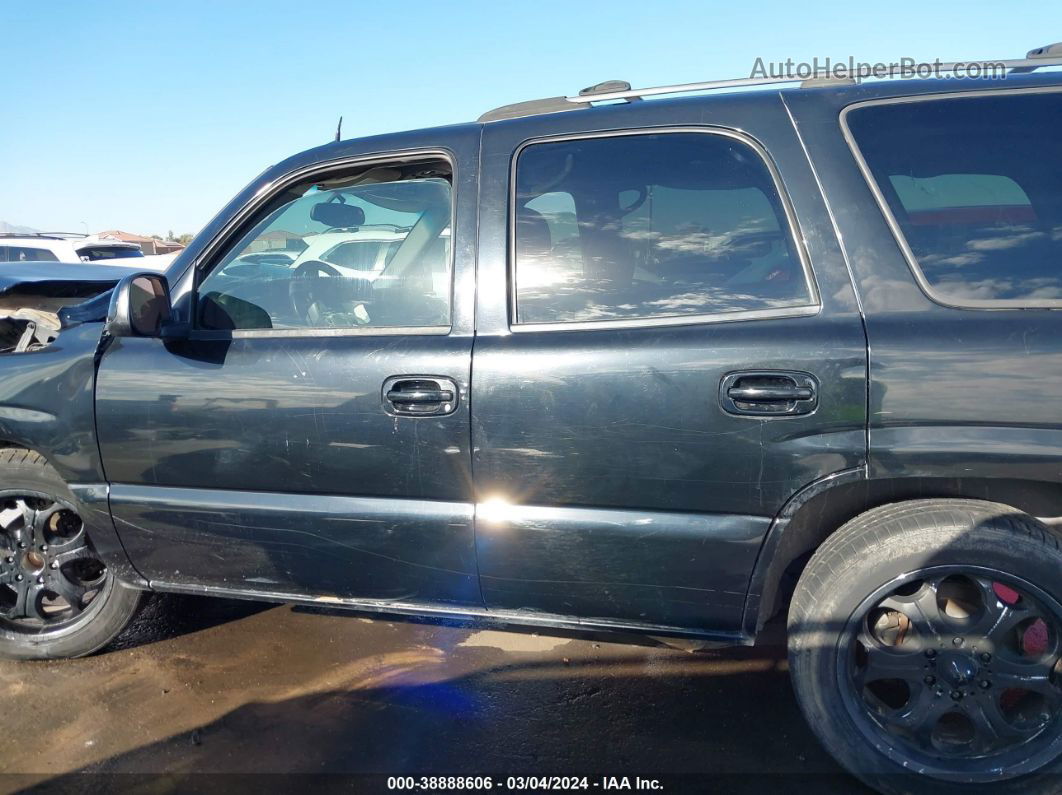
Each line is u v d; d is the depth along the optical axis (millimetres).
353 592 2469
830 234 2039
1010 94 2086
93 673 2840
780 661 2848
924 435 1920
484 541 2256
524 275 2242
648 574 2172
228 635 3084
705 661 2859
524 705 2623
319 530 2381
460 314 2254
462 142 2373
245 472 2410
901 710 2133
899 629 2111
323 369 2297
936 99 2104
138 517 2557
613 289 2184
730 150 2160
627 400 2076
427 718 2561
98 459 2545
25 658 2910
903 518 1994
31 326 2902
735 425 2016
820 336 1974
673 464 2074
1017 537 1926
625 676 2779
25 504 2805
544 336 2176
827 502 2086
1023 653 2047
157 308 2408
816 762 2334
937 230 2023
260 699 2668
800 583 2137
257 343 2410
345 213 2574
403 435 2246
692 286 2133
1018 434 1885
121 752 2408
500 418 2164
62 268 4645
